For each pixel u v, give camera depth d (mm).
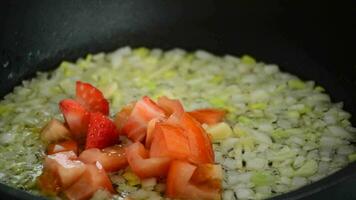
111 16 533
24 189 389
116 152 398
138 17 540
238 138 433
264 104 470
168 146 373
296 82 499
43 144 426
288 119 456
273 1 513
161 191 384
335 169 409
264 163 413
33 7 498
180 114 394
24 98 478
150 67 515
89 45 534
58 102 471
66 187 379
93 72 507
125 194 384
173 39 542
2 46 484
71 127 420
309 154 423
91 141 399
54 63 521
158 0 536
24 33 498
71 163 378
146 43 542
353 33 478
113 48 540
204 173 378
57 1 508
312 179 402
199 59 529
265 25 523
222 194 387
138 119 407
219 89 487
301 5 501
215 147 426
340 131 444
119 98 472
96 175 376
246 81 498
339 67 491
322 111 466
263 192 390
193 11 537
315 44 504
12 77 494
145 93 482
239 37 535
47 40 513
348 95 482
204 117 441
